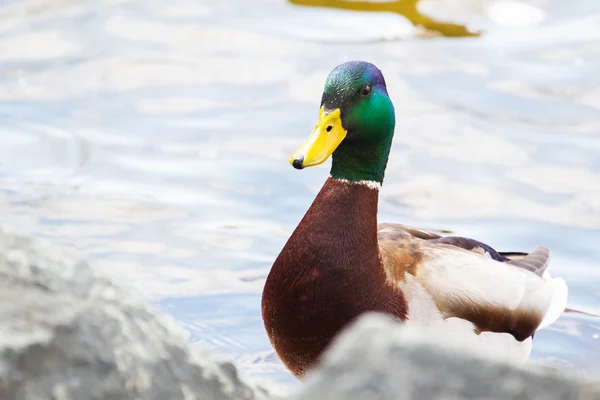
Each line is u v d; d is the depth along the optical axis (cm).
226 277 1063
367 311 787
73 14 1822
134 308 380
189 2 1892
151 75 1608
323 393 320
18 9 1838
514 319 856
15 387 341
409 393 317
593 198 1260
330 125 805
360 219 797
